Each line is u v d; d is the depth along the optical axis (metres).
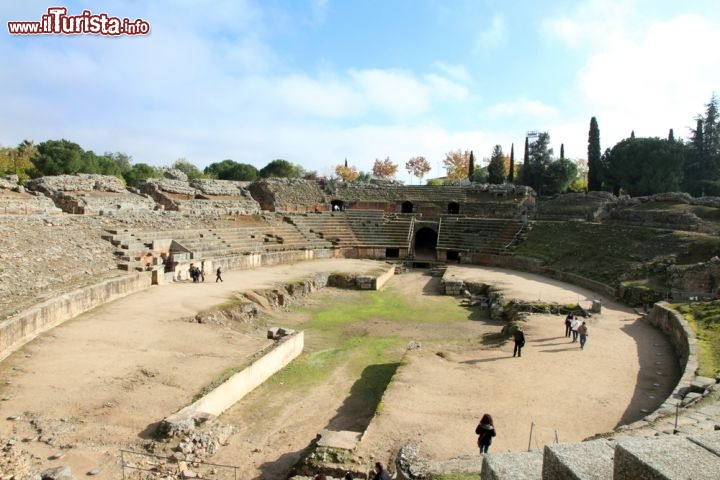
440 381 20.17
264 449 15.99
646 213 56.00
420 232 78.31
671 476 5.89
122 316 27.14
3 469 10.98
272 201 75.81
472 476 11.34
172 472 13.41
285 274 45.62
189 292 34.53
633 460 6.43
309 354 26.53
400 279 53.22
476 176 131.00
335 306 38.94
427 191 82.06
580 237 54.31
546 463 7.81
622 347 25.06
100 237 39.28
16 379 17.84
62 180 51.41
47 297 25.66
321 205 79.75
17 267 28.30
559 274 48.19
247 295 35.22
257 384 21.52
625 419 16.59
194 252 43.28
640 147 76.00
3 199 40.31
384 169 165.12
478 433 13.75
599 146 86.62
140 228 44.81
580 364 22.36
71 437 14.40
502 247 61.56
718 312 25.61
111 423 15.38
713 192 77.56
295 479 13.02
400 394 18.66
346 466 13.73
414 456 12.78
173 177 73.00
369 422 17.95
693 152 81.75
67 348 21.50
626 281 38.75
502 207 74.88
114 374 18.98
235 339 25.28
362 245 64.69
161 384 18.44
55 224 37.16
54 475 11.99
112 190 55.75
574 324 26.03
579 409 17.44
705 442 6.83
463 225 68.88
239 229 55.66
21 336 21.53
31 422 14.96
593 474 6.95
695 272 34.84
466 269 55.31
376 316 36.09
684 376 18.36
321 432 16.06
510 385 19.72
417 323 34.25
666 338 26.83
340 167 156.25
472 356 23.86
